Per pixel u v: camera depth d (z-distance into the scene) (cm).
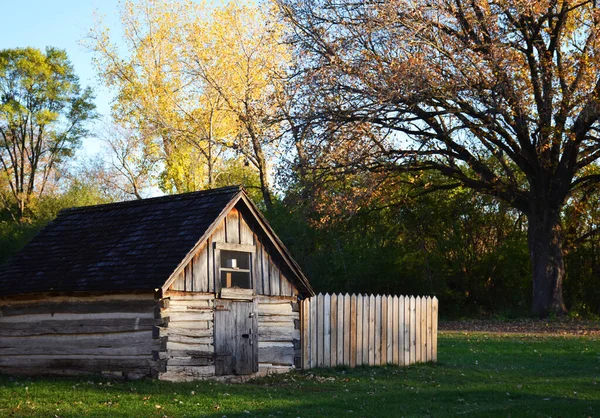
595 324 3148
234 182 5231
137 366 1628
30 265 1919
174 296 1634
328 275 3891
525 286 4150
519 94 2917
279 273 1875
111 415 1236
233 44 4484
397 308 2086
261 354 1802
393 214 3962
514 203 3528
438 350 2400
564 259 4081
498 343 2545
